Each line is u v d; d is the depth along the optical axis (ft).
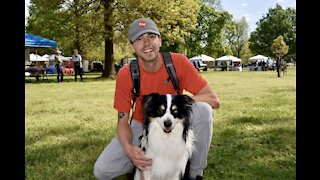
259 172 14.05
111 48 84.48
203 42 166.61
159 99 10.82
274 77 84.89
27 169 14.52
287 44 239.91
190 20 87.97
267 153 16.44
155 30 11.05
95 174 12.10
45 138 19.77
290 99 35.88
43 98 38.47
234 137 19.56
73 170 14.39
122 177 13.39
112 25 78.38
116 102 11.86
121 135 11.54
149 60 11.05
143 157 10.87
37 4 81.66
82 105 32.55
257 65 156.76
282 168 14.52
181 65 11.77
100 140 19.08
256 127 21.99
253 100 35.24
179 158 10.90
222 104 32.19
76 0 79.20
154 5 77.41
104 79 79.82
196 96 11.89
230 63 182.09
